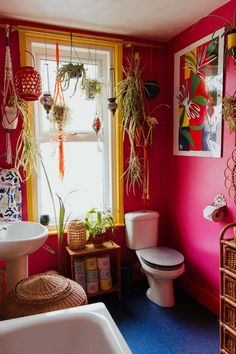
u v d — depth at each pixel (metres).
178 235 2.83
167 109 2.88
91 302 2.57
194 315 2.35
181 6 2.11
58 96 2.43
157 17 2.29
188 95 2.53
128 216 2.71
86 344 1.43
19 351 1.36
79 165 2.74
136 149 2.79
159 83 2.84
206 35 2.28
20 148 2.40
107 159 2.82
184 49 2.55
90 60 2.68
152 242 2.76
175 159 2.79
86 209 2.79
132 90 2.60
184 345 2.00
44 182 2.62
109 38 2.60
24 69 2.13
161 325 2.22
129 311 2.42
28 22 2.36
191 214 2.60
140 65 2.75
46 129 2.59
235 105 1.83
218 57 2.15
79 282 2.46
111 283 2.60
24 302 1.61
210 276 2.40
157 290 2.51
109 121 2.76
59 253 2.50
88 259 2.50
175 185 2.82
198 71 2.38
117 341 1.29
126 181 2.81
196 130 2.45
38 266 2.55
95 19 2.32
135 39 2.72
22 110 2.31
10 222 2.30
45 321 1.43
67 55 2.60
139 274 2.93
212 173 2.30
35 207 2.52
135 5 2.08
